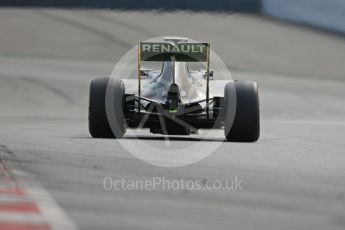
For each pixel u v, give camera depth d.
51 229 18.61
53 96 88.44
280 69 116.06
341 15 150.62
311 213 21.08
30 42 130.50
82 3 166.12
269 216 20.61
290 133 51.66
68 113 75.06
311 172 28.42
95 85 39.59
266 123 69.94
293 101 92.88
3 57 116.69
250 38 141.50
